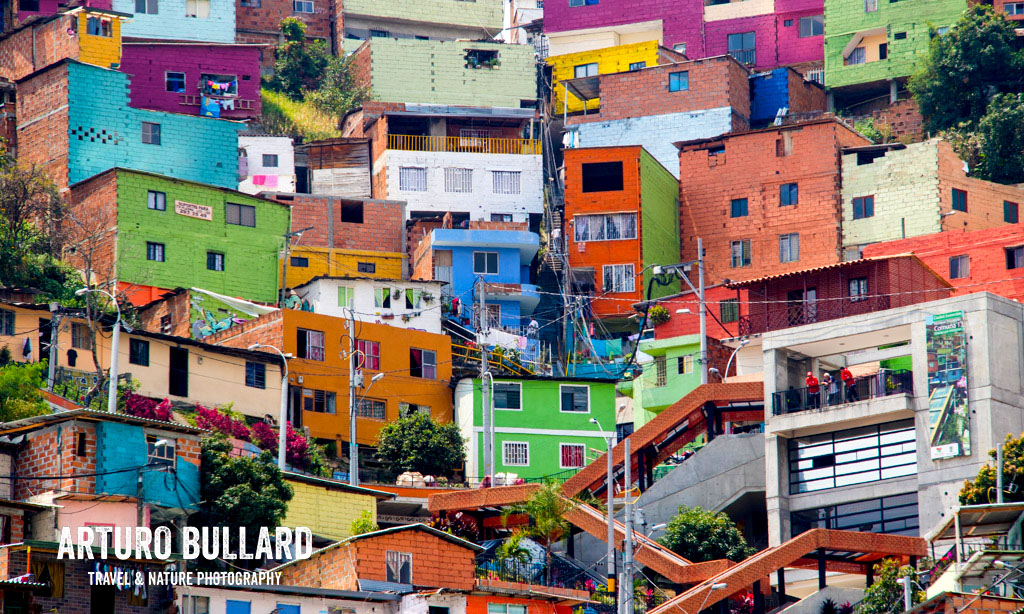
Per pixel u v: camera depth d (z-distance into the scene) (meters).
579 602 91.00
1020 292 139.50
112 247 137.25
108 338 113.06
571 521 100.69
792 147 167.38
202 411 112.56
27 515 81.88
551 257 161.50
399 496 109.25
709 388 111.75
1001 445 96.25
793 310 118.19
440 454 120.38
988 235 143.50
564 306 159.25
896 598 86.81
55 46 161.62
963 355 100.44
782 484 106.00
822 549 94.94
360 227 160.00
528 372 141.12
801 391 106.62
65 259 139.12
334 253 157.25
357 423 125.62
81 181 142.75
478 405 127.81
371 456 125.88
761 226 166.50
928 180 161.75
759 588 96.31
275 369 122.44
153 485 87.38
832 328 106.25
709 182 170.12
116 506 84.62
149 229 139.12
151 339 114.75
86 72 152.12
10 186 139.50
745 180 168.38
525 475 125.75
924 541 96.38
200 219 142.62
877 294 115.12
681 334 137.75
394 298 140.75
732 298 136.38
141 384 113.00
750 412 116.06
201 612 80.88
